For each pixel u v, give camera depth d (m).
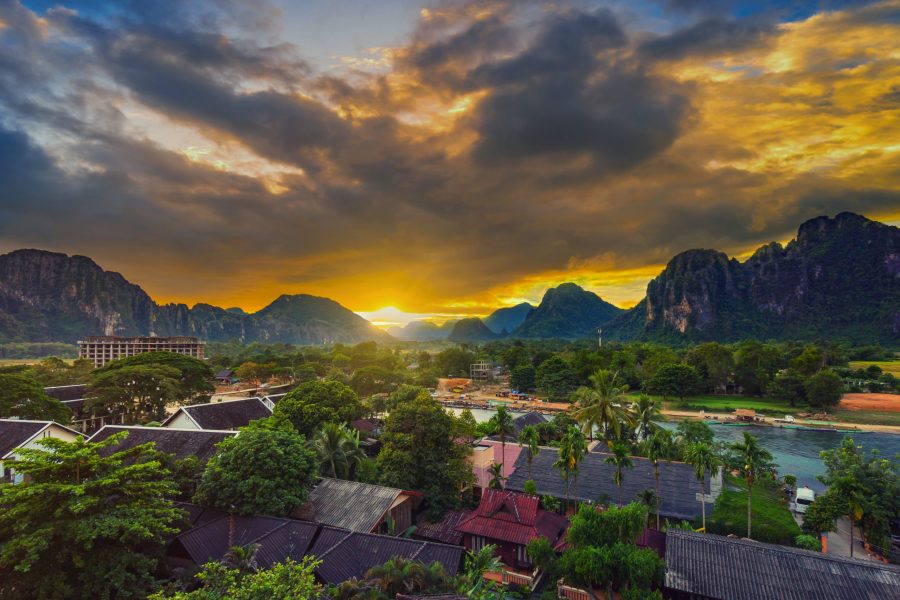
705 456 52.62
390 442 56.06
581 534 37.59
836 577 32.19
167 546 36.47
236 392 146.75
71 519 27.95
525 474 62.69
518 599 39.56
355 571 35.47
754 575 33.47
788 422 137.25
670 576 34.53
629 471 60.84
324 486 48.62
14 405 72.00
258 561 34.56
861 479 52.09
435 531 49.34
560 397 173.50
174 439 54.00
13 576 26.88
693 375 166.62
